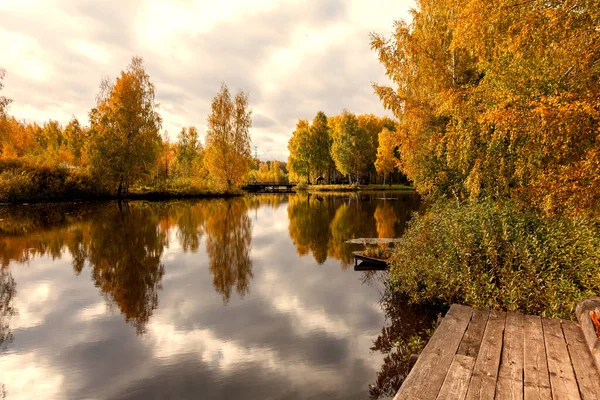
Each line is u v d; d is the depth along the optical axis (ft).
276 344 21.26
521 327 12.59
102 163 118.42
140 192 134.62
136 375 18.03
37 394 16.52
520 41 18.02
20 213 82.89
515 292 20.06
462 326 12.60
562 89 17.71
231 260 42.42
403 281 27.43
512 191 18.65
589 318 11.55
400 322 23.76
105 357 19.90
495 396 8.32
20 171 109.91
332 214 86.53
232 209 99.19
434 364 9.88
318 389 16.65
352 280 33.76
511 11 18.35
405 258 28.27
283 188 230.48
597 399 8.22
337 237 56.39
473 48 23.52
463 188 33.35
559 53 17.93
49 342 21.80
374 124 231.50
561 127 14.84
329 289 31.24
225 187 151.64
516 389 8.63
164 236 57.82
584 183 15.33
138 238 56.08
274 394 16.26
